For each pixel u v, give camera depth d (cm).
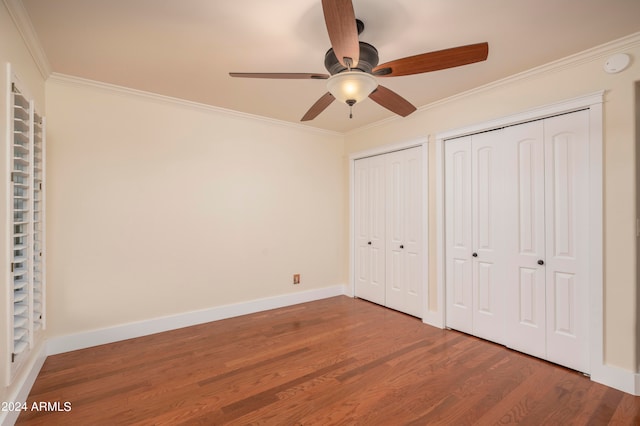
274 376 217
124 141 282
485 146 280
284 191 383
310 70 242
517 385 207
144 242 292
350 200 427
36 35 192
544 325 241
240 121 349
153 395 195
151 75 251
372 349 261
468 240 293
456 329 303
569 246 228
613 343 205
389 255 373
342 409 182
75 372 221
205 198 326
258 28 187
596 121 211
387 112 341
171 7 167
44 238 213
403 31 188
